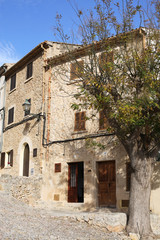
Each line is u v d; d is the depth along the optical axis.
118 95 10.17
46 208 13.97
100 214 9.63
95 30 11.09
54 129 15.78
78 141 14.66
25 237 7.36
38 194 14.77
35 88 17.59
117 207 12.65
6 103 21.30
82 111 14.81
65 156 15.02
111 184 13.38
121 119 9.53
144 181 9.52
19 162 18.05
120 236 8.81
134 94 10.23
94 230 9.12
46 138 16.05
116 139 13.26
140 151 9.70
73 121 15.08
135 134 9.69
